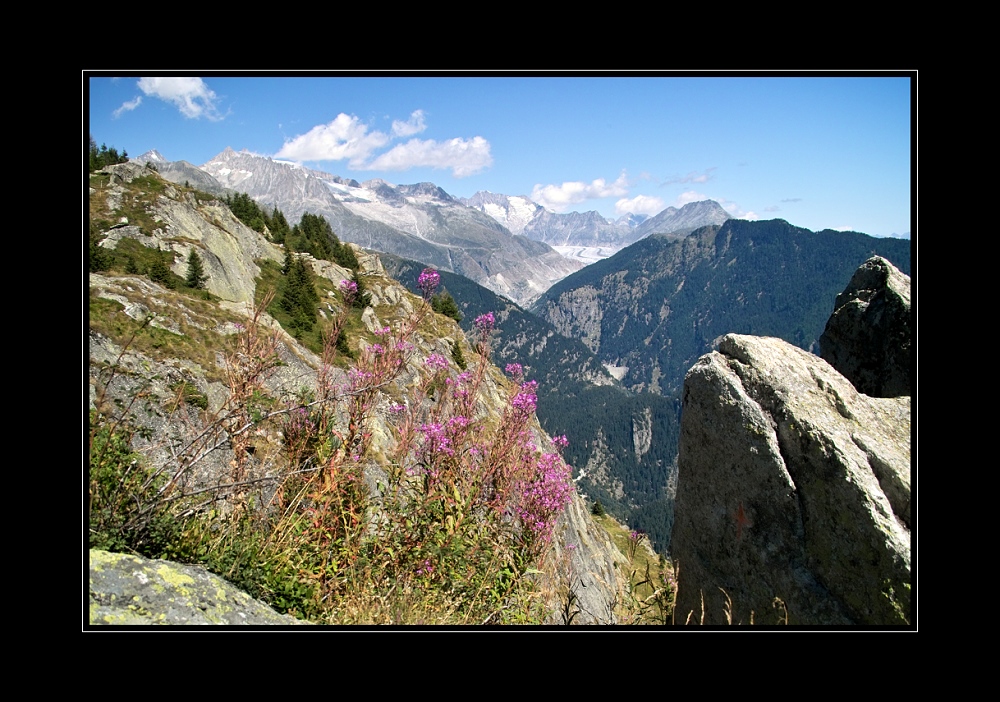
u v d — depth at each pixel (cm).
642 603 522
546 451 499
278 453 480
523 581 474
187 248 2983
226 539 443
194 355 851
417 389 468
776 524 545
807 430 541
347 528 446
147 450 487
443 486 457
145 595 392
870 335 731
